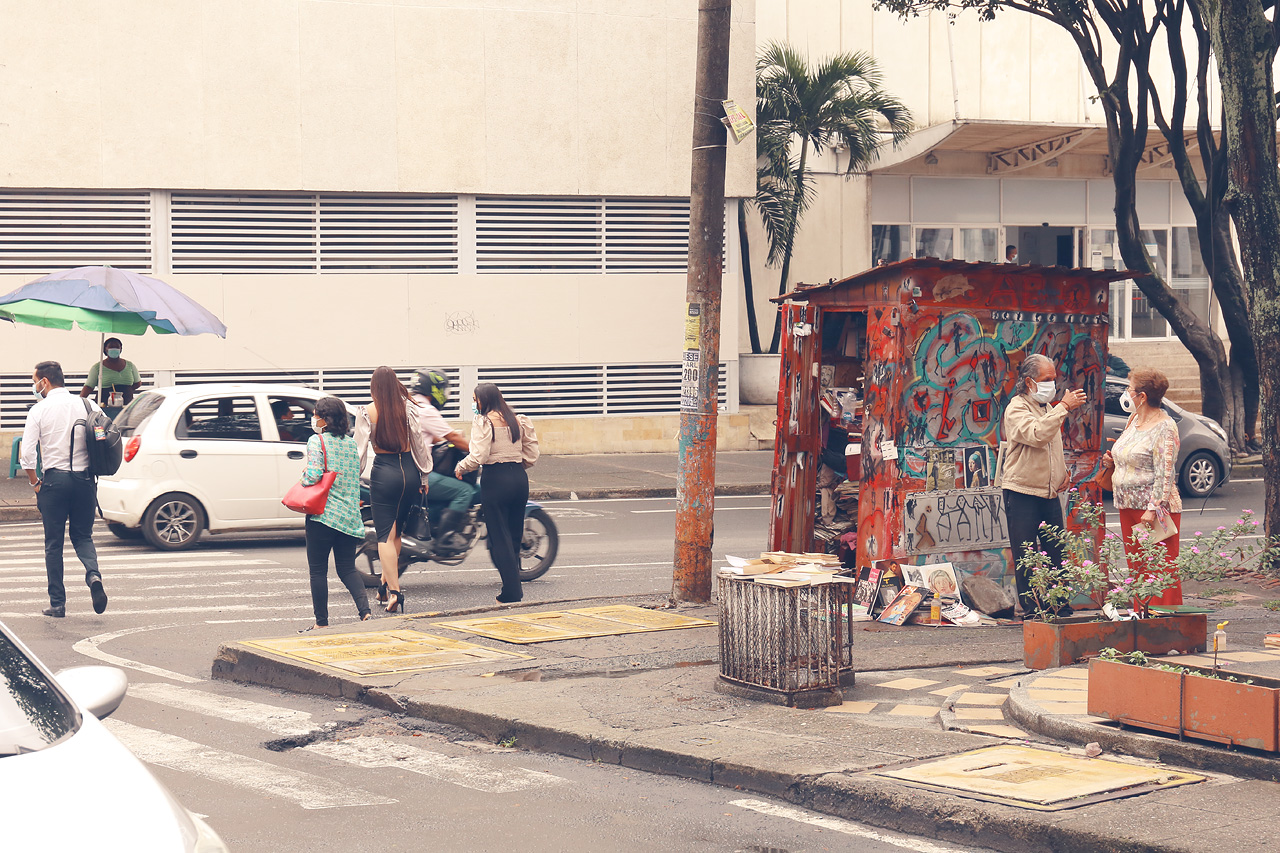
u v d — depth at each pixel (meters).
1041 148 29.83
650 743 6.39
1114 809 5.19
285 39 21.86
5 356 20.69
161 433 14.10
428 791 6.01
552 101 23.33
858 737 6.46
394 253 22.77
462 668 8.16
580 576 12.79
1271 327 12.22
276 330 22.05
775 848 5.19
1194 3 19.14
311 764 6.49
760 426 25.25
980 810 5.21
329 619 10.60
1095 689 6.41
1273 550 8.48
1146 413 9.17
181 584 12.20
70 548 14.46
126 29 21.09
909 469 9.77
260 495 14.37
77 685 3.69
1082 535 9.43
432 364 22.91
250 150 21.77
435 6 22.61
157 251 21.53
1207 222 20.48
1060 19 20.84
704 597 10.32
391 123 22.47
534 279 23.39
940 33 28.25
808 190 29.00
